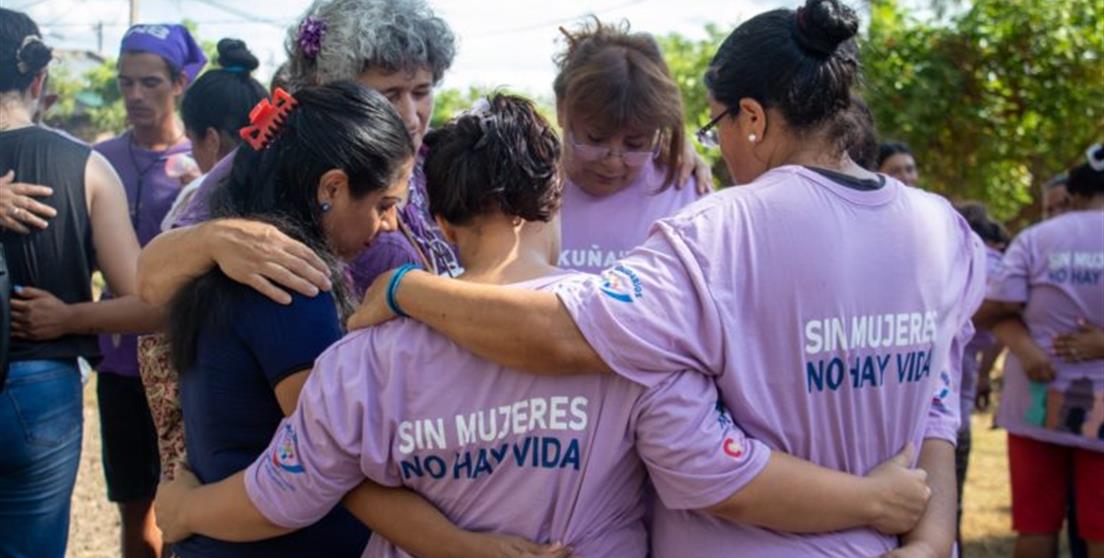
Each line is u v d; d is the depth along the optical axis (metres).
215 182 2.69
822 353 1.96
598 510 2.00
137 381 4.05
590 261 3.40
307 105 2.24
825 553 1.98
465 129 2.04
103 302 3.39
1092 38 10.82
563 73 3.38
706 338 1.93
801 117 2.05
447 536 1.99
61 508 3.38
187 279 2.24
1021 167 11.55
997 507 6.93
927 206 2.12
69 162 3.38
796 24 2.05
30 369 3.23
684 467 1.91
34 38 3.39
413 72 2.73
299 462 1.99
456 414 1.95
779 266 1.95
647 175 3.47
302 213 2.22
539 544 1.97
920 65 10.86
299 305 2.15
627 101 3.18
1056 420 4.69
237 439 2.19
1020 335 4.79
